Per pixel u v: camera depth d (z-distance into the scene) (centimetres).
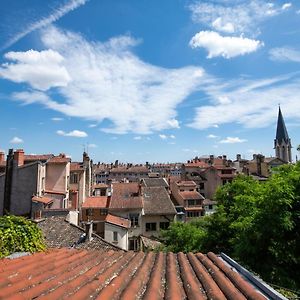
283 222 1284
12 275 467
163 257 730
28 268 518
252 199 1705
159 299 424
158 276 540
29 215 2936
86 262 609
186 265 637
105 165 13100
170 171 12031
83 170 4081
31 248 754
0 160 3778
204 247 2394
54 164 3419
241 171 7112
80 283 457
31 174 3095
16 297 371
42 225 2277
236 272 568
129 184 4566
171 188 5525
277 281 1292
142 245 3275
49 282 448
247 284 488
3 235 707
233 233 2292
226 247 2314
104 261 636
